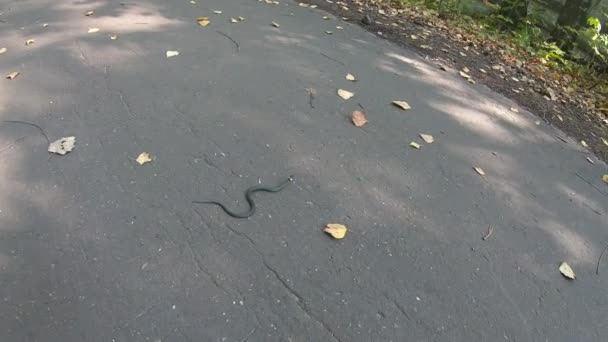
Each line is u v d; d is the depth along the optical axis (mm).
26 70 4090
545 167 4094
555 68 7305
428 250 2811
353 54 5367
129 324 2125
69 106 3609
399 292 2504
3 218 2590
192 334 2119
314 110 4004
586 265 3053
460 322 2422
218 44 4930
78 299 2211
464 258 2820
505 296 2645
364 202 3082
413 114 4297
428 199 3244
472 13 8906
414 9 8219
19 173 2908
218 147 3336
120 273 2354
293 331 2205
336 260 2615
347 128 3852
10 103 3598
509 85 5754
